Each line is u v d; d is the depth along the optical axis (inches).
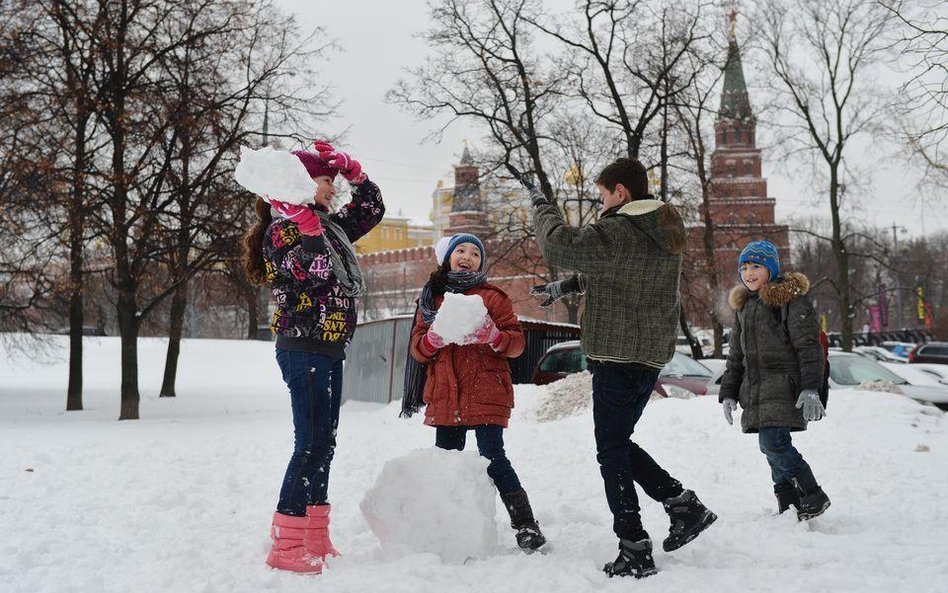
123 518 193.9
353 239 177.0
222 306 1005.8
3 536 171.8
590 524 190.1
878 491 238.1
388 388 688.4
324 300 155.0
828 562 151.4
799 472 195.5
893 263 2044.8
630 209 149.8
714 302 1293.1
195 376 1521.9
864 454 289.0
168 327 1186.0
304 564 144.6
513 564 144.6
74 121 751.7
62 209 732.7
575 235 148.6
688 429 341.7
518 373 694.5
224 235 780.6
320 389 154.5
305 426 153.2
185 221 768.3
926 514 206.4
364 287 163.5
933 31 509.7
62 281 775.1
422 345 172.9
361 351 748.6
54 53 757.9
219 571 143.2
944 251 3248.0
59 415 857.5
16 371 1577.3
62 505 210.7
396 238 5502.0
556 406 472.7
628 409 148.9
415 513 151.6
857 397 364.8
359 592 129.4
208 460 303.6
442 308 163.8
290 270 152.9
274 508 213.5
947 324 2190.0
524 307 2030.0
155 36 770.2
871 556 154.2
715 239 1405.0
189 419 670.5
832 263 2615.7
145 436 414.9
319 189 164.7
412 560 146.0
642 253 147.5
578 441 331.9
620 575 141.3
